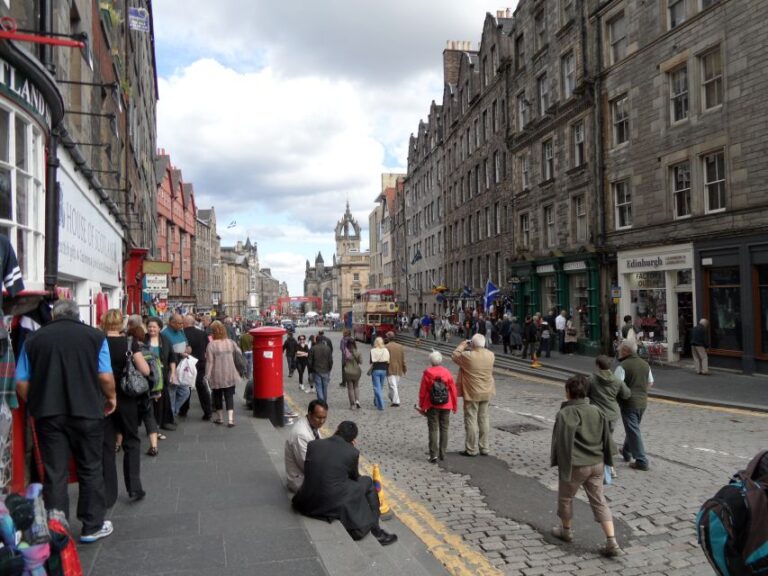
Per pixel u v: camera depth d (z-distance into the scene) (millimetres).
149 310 26828
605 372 7527
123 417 5676
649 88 19406
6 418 3975
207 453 7957
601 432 5395
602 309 22359
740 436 9594
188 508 5613
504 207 32750
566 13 24703
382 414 13102
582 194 23859
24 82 5641
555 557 5246
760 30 15086
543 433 10359
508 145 30906
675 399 13227
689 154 17656
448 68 47688
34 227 6168
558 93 25156
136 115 22766
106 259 13406
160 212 48844
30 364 4387
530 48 28172
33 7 6824
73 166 8828
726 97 16156
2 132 5375
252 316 114312
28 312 5141
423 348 35438
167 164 53062
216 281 82938
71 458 5039
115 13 14555
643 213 19828
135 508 5609
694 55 17344
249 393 12031
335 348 38719
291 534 4930
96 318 11602
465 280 40875
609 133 21734
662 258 18906
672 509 6309
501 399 14297
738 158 15820
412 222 61281
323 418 6340
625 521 6039
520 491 7156
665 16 18594
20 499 3020
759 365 15477
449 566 5055
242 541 4770
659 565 5055
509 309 31250
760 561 2244
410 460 8797
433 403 8516
